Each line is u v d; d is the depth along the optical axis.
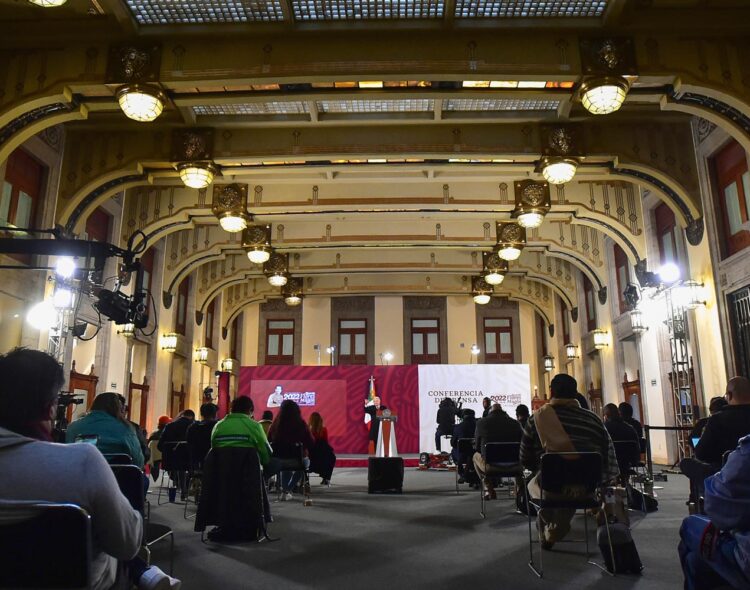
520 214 11.02
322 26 6.39
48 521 1.51
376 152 8.34
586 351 15.62
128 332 11.20
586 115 8.30
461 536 5.10
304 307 20.88
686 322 9.71
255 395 14.59
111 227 10.85
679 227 9.78
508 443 6.07
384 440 11.38
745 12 6.41
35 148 8.07
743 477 2.15
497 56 6.45
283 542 4.90
